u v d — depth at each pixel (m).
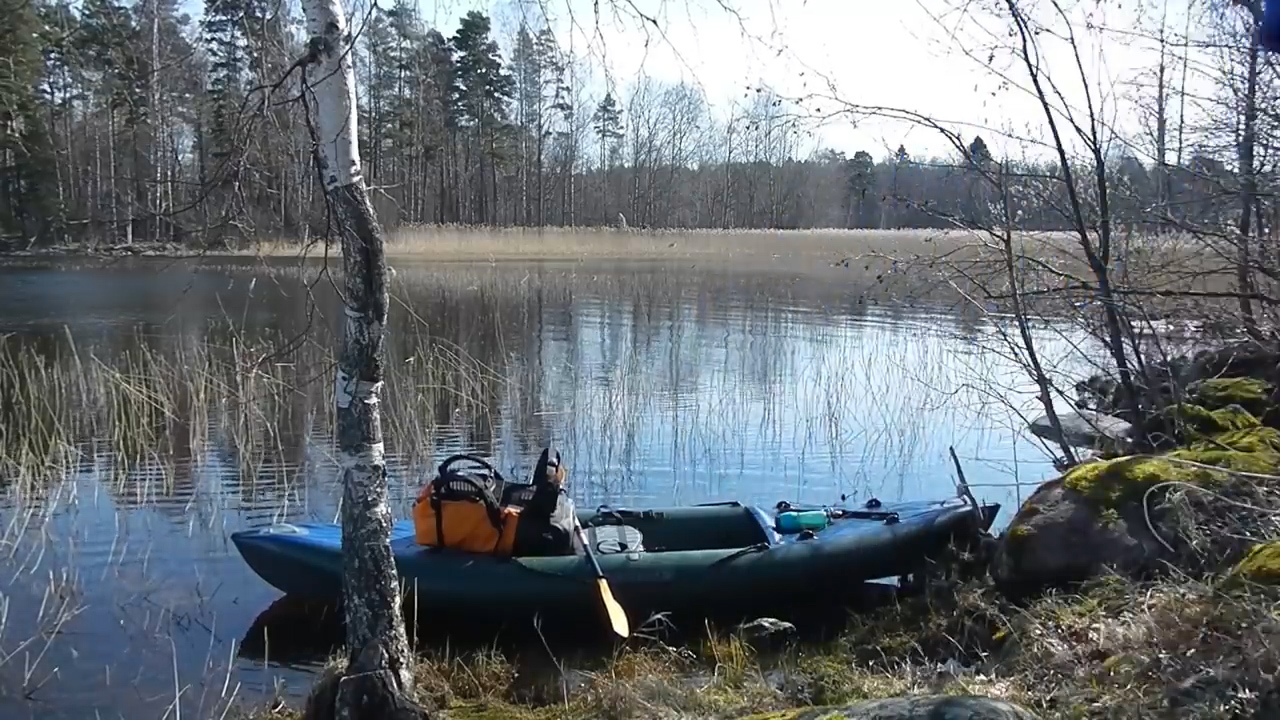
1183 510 4.20
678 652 4.79
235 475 7.75
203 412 8.98
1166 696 2.94
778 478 7.84
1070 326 9.41
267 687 4.46
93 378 10.57
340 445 3.84
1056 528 4.56
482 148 31.69
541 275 24.41
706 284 23.16
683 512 5.85
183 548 6.21
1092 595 4.14
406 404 9.41
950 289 9.18
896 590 5.43
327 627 5.10
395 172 29.05
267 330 14.30
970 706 2.75
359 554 3.78
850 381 11.27
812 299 20.19
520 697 4.34
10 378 10.87
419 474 7.83
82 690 4.39
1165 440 5.79
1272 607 3.09
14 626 5.04
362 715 3.67
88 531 6.49
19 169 22.80
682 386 11.12
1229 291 5.94
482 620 5.05
